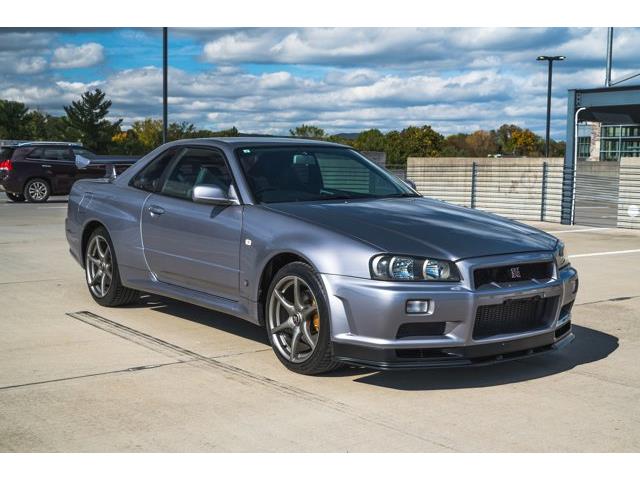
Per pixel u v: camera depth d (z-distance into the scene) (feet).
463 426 12.10
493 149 236.22
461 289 13.47
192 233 17.26
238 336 17.74
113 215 19.88
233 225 16.16
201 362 15.53
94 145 246.47
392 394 13.71
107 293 20.47
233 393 13.58
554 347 14.88
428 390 13.99
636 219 49.49
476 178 61.16
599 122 64.75
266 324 15.43
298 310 14.69
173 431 11.70
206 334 17.89
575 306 22.13
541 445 11.32
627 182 49.75
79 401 13.04
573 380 14.76
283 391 13.75
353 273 13.65
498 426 12.12
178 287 18.15
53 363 15.35
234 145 17.74
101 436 11.46
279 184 16.81
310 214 15.29
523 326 14.35
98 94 246.47
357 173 18.20
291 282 14.83
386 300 13.21
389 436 11.61
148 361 15.56
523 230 15.75
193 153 18.48
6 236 38.65
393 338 13.35
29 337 17.47
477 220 15.88
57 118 263.49
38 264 28.73
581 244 39.06
